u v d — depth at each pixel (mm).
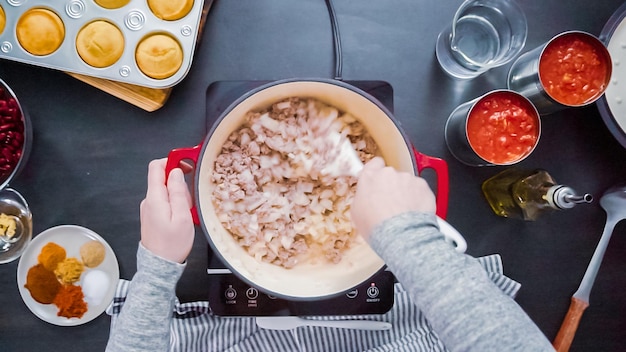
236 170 743
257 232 740
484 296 568
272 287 693
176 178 679
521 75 846
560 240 874
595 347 877
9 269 850
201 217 662
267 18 855
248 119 745
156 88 806
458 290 567
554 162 875
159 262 669
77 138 852
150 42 793
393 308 839
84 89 851
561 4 875
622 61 840
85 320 845
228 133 735
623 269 882
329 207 754
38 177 851
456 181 863
